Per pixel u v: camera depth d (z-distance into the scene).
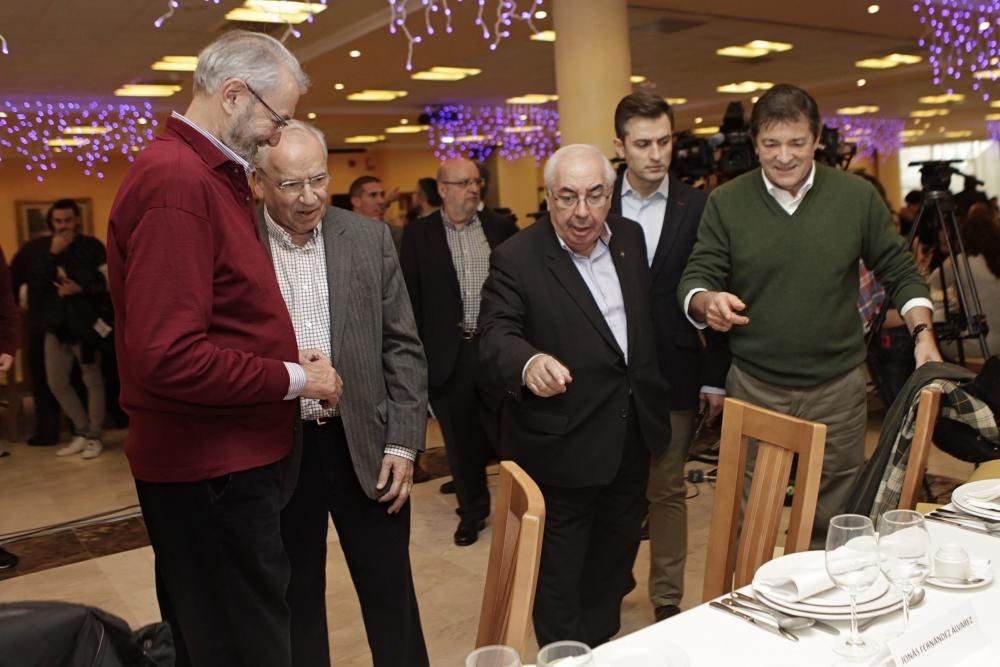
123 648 1.14
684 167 4.75
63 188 16.33
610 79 6.52
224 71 1.89
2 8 7.29
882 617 1.51
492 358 2.50
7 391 7.13
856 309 2.84
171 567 2.01
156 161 1.83
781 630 1.49
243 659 2.02
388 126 16.80
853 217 2.75
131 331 1.79
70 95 11.77
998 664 1.33
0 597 3.89
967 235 5.34
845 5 9.20
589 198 2.46
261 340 1.94
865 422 2.90
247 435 1.98
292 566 2.36
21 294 7.25
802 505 1.97
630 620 3.24
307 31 8.95
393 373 2.44
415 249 4.14
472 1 7.79
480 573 3.83
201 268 1.82
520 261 2.60
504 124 16.73
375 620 2.44
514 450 2.61
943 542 1.81
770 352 2.81
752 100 16.66
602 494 2.74
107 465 6.21
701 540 4.00
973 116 20.19
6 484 5.86
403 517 2.44
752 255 2.78
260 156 2.17
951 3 9.26
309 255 2.33
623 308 2.66
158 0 7.33
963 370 2.54
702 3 8.72
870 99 16.84
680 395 3.04
